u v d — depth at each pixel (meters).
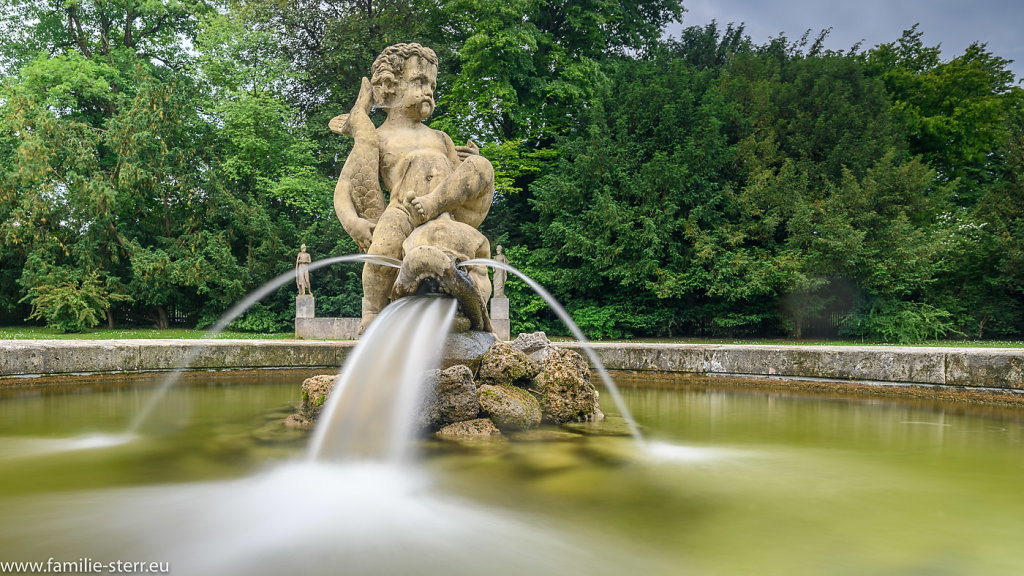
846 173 19.03
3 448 4.16
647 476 3.54
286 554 2.34
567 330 21.39
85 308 19.88
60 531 2.56
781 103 22.48
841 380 8.01
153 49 27.78
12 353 7.32
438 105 24.42
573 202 21.20
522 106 23.56
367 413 4.39
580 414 5.45
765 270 18.14
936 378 7.24
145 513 2.80
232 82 25.83
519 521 2.74
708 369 9.06
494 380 5.29
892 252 17.64
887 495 3.20
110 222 22.41
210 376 8.72
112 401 6.46
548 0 24.86
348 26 25.00
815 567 2.26
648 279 19.67
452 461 3.88
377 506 2.95
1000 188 19.44
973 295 19.44
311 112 27.73
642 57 28.09
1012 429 5.21
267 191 24.39
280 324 23.48
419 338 4.85
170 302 24.11
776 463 3.90
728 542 2.51
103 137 23.02
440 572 2.19
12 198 21.17
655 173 19.48
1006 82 25.75
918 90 25.33
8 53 25.31
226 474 3.50
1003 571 2.24
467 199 6.04
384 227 6.00
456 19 24.56
